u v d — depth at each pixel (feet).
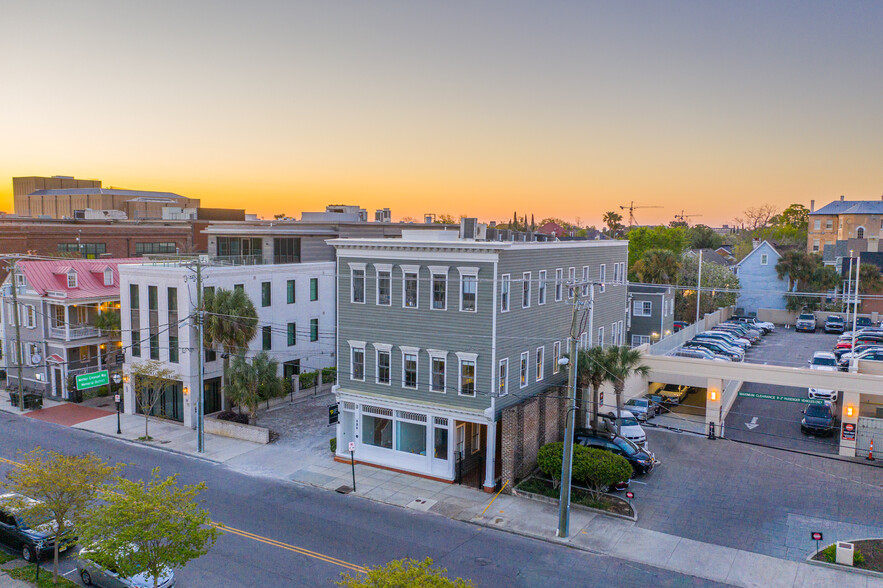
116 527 55.21
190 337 125.29
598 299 133.28
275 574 69.00
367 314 104.47
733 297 261.03
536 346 107.55
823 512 85.97
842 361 158.92
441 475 98.02
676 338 172.76
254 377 120.26
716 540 78.33
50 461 70.95
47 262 154.30
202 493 92.27
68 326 144.25
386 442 104.47
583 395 115.55
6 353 157.17
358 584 46.29
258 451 111.75
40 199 426.10
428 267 97.91
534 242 109.09
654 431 122.31
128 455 109.40
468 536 79.51
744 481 97.09
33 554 72.64
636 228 337.52
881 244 313.94
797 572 70.59
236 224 182.29
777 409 137.90
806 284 257.14
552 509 87.66
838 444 114.21
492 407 94.22
